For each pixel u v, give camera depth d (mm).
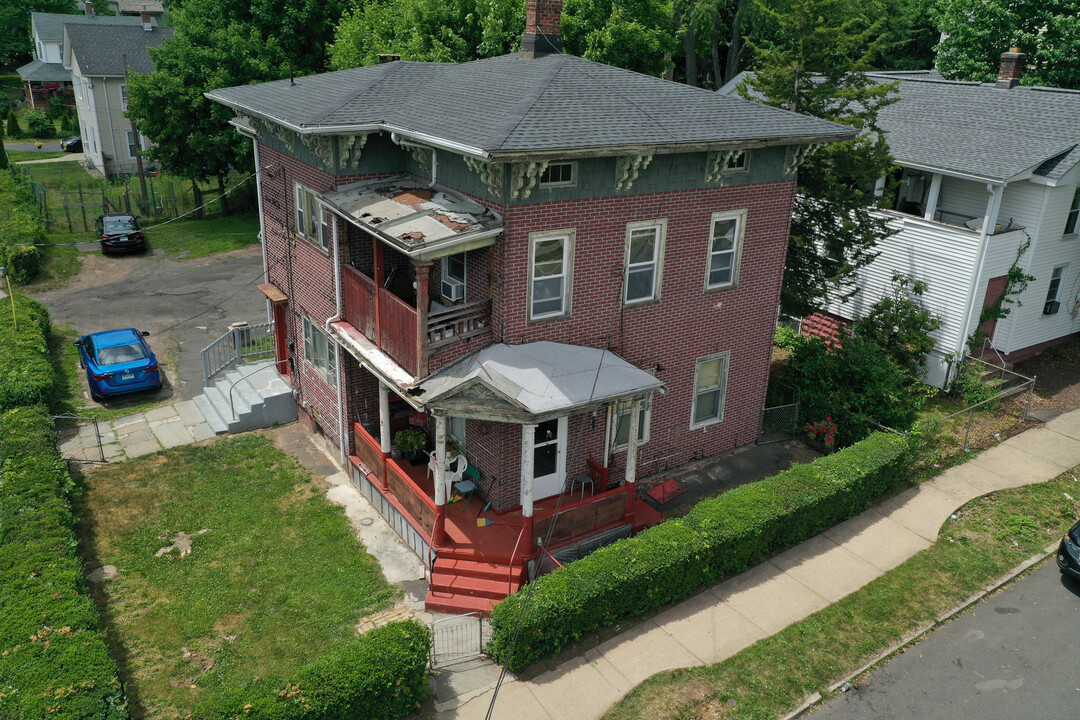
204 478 18219
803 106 20391
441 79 17734
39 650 11273
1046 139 22250
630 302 16234
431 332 14312
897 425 19578
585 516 15297
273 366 22828
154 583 14508
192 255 36562
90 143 56312
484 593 14023
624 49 31797
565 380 14242
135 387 22031
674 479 18375
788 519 15477
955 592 14617
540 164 13398
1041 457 19484
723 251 17344
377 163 16609
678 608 14016
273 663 12648
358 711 11023
